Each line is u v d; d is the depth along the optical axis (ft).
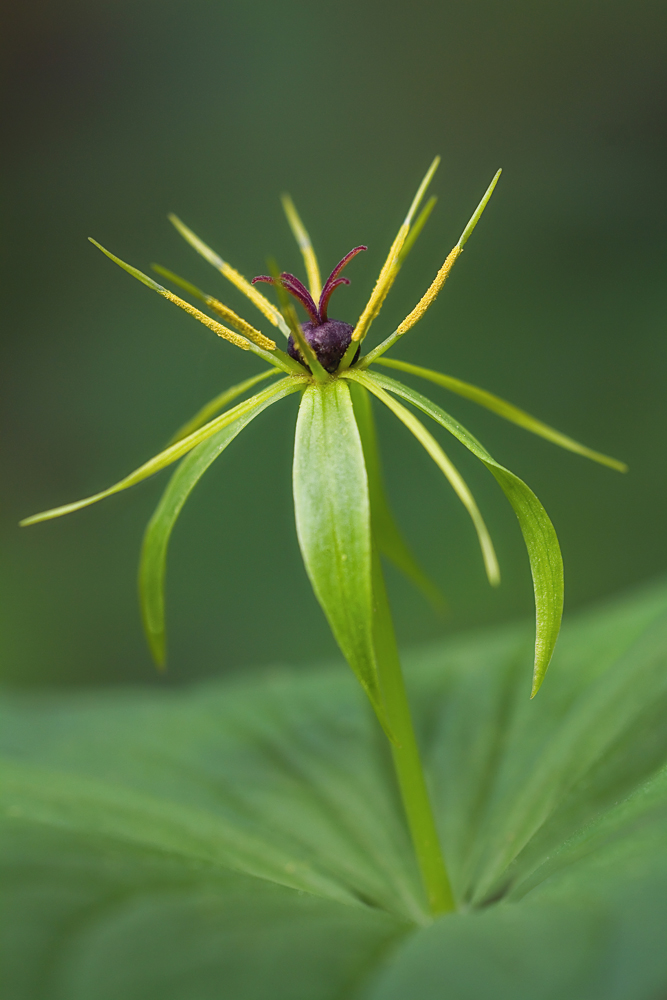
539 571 0.72
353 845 0.81
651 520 1.59
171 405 1.78
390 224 1.99
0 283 2.02
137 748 0.87
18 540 1.77
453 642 0.95
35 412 1.86
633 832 0.71
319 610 1.59
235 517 1.65
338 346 0.74
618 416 1.67
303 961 0.67
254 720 0.89
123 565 1.72
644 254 1.86
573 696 0.87
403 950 0.67
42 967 0.67
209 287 1.92
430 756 0.86
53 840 0.71
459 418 1.67
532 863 0.77
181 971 0.67
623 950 0.66
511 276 1.85
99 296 1.98
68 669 1.62
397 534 0.78
